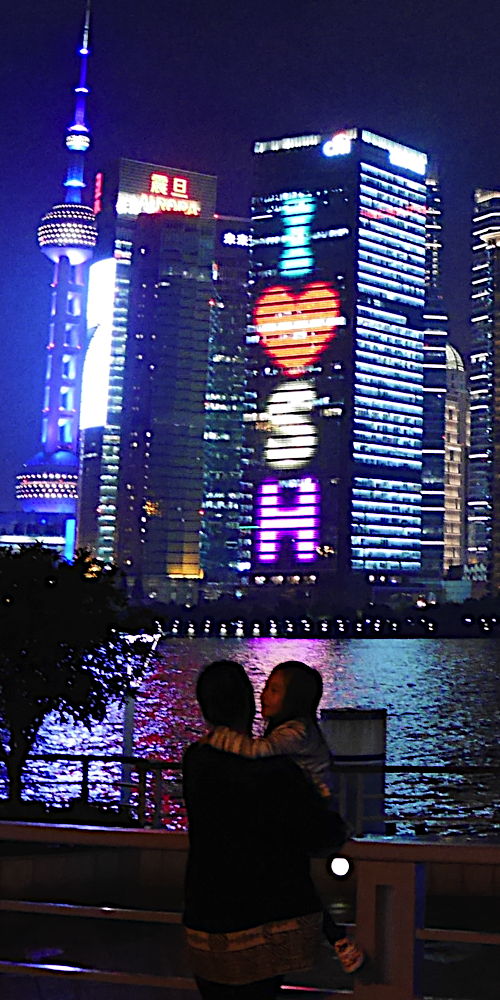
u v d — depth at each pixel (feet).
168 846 17.69
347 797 46.68
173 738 288.51
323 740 17.13
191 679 593.01
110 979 18.78
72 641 86.28
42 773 145.28
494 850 16.74
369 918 17.16
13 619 84.17
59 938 28.94
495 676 635.66
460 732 335.06
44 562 87.04
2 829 18.75
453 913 39.65
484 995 23.80
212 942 16.03
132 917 18.29
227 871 16.06
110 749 247.09
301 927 16.08
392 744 303.68
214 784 16.33
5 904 19.10
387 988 16.96
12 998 22.59
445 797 164.96
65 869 43.16
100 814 69.77
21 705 84.99
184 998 22.44
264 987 16.10
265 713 17.43
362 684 573.33
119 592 89.71
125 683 90.68
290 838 16.17
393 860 17.04
